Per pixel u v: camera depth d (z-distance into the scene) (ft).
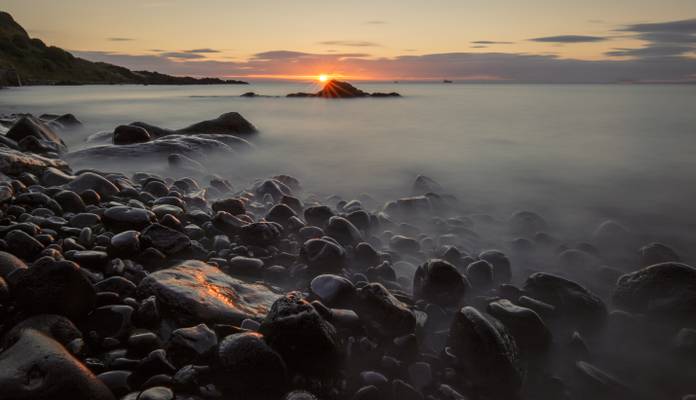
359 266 18.35
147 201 23.29
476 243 23.20
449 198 31.22
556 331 14.55
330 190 35.14
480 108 133.59
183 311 11.78
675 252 22.82
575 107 140.05
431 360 12.37
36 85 317.63
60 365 8.59
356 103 154.61
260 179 34.50
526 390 11.94
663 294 15.26
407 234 23.54
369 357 11.85
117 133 44.37
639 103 164.96
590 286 18.74
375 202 30.83
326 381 10.55
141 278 14.28
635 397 11.88
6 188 19.33
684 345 13.42
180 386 9.46
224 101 154.92
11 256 12.58
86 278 11.32
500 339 11.71
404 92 313.73
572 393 11.95
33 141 37.37
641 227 27.32
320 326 10.71
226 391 9.61
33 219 17.12
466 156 51.93
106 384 9.43
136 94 201.57
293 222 21.58
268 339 10.44
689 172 43.34
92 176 23.06
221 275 14.70
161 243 16.16
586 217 29.40
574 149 57.47
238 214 23.09
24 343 9.04
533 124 86.89
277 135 66.23
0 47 345.31
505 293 16.56
